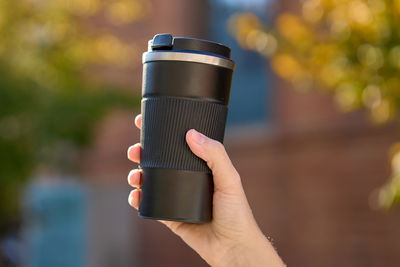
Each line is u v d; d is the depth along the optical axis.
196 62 1.60
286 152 8.53
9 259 8.02
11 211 7.78
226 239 1.79
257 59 9.09
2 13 7.67
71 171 7.77
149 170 1.64
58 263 10.48
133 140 10.13
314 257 8.15
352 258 7.83
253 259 1.79
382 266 7.54
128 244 10.23
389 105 3.78
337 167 7.99
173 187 1.62
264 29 4.17
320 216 8.14
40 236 10.52
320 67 4.05
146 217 1.64
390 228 7.50
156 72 1.62
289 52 4.06
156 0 9.88
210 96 1.62
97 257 10.55
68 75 7.70
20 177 6.88
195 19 9.62
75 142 7.18
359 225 7.77
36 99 6.98
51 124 6.93
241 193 1.74
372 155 7.67
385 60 3.64
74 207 10.71
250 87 9.16
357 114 7.81
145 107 1.65
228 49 1.67
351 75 3.84
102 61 8.33
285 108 8.57
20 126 6.89
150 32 9.85
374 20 3.64
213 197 1.72
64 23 7.88
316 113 8.23
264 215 8.70
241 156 8.99
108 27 10.11
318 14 3.91
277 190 8.57
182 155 1.61
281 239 8.50
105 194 10.50
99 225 10.55
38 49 7.60
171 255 9.76
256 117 9.06
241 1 9.08
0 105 6.71
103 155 10.45
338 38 3.80
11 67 7.19
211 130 1.63
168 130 1.61
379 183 7.60
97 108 7.21
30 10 7.83
